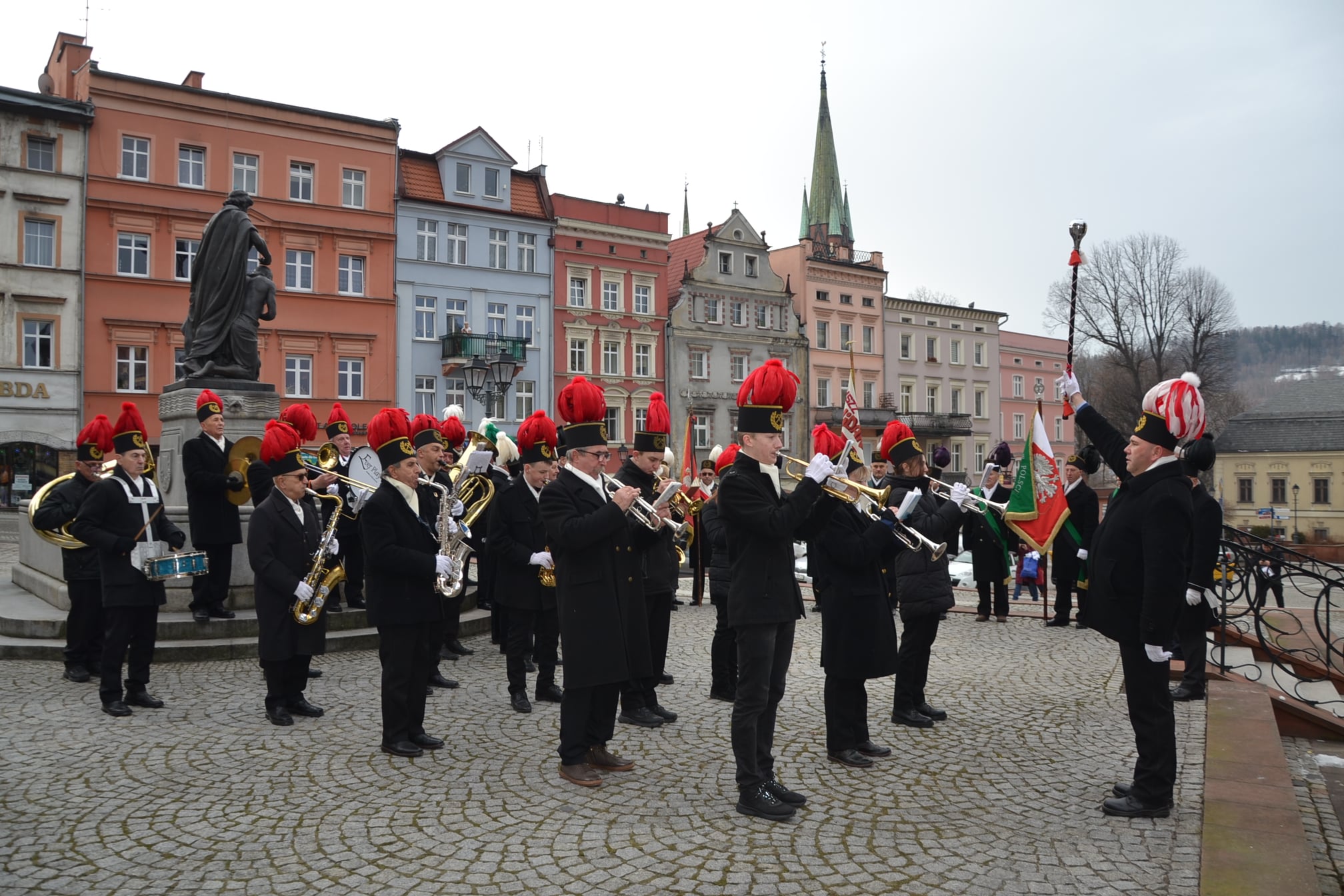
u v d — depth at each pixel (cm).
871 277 5381
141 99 3297
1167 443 515
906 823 506
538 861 450
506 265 4059
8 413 3117
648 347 4478
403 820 504
